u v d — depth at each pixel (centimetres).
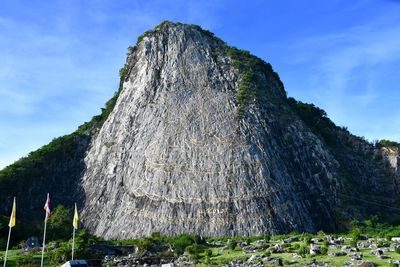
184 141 12662
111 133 14425
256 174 11769
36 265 7319
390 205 13525
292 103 16200
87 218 12575
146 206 11750
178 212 11338
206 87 13988
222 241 9806
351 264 6088
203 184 11694
